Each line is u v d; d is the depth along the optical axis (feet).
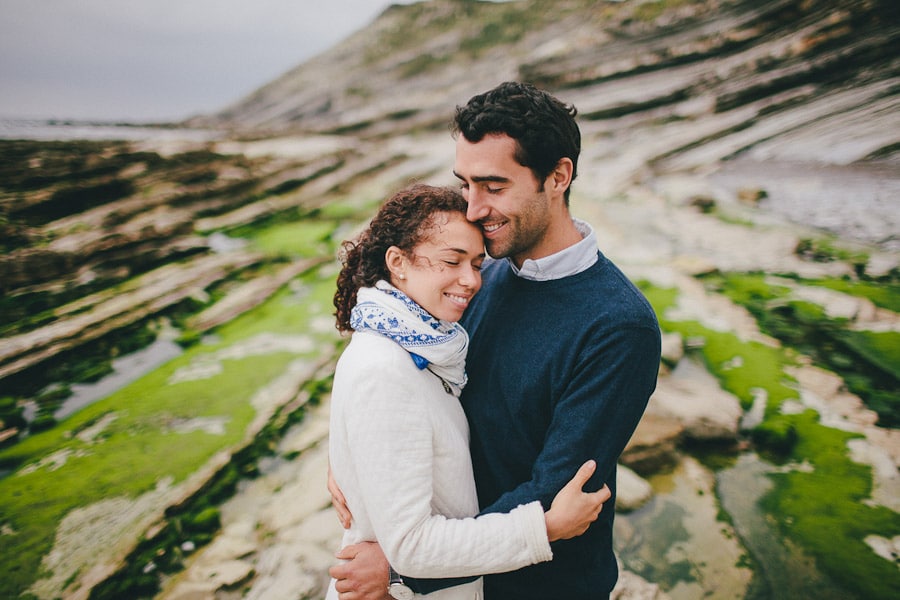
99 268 17.44
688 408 10.19
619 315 3.95
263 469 9.78
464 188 4.32
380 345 3.90
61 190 20.49
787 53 25.94
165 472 9.48
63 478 9.40
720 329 13.15
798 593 6.98
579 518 3.83
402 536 3.59
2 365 12.64
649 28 32.07
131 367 13.19
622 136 27.86
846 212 17.26
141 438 10.39
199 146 27.32
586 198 22.48
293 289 17.15
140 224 20.01
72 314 14.90
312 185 26.32
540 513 3.76
